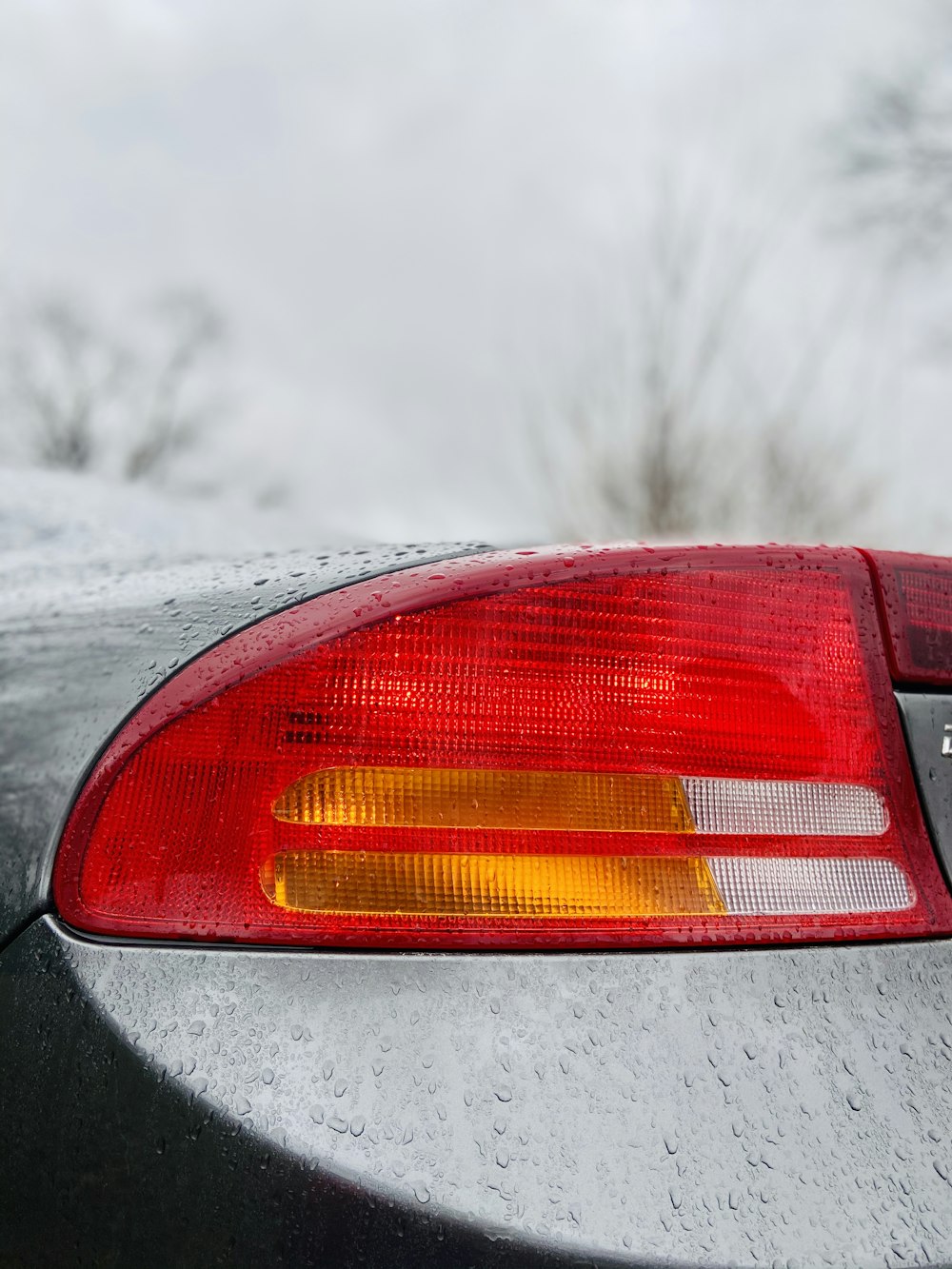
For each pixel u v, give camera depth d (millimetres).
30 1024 671
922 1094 636
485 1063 614
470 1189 575
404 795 686
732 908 693
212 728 699
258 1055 619
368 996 637
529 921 669
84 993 657
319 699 697
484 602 714
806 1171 592
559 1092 605
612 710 714
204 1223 594
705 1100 610
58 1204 630
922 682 784
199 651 743
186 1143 606
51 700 863
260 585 859
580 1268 554
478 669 707
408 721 696
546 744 703
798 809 729
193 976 649
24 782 807
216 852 678
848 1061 641
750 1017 648
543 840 688
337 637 707
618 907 680
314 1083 608
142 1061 626
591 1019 636
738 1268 557
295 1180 585
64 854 705
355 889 668
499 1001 639
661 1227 566
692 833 706
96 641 909
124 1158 617
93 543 1704
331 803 682
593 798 700
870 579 787
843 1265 564
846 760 748
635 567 737
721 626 741
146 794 697
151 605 936
